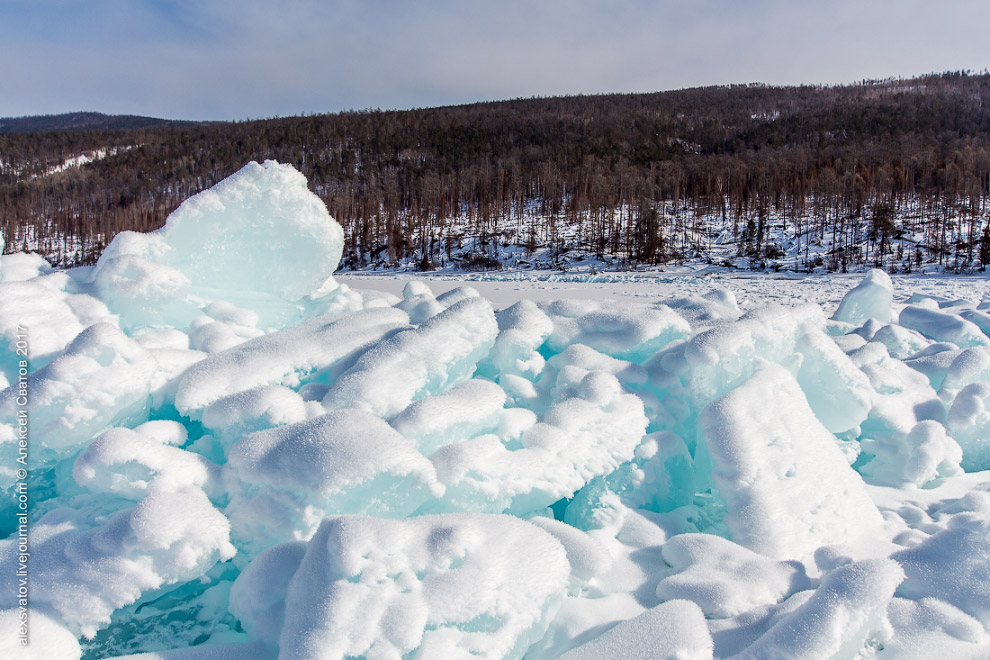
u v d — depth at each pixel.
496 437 3.80
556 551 3.06
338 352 4.66
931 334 7.87
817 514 3.89
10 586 2.80
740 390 4.40
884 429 5.14
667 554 3.68
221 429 3.71
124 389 3.70
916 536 3.93
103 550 2.87
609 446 4.09
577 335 5.32
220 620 3.15
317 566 2.71
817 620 2.74
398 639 2.49
